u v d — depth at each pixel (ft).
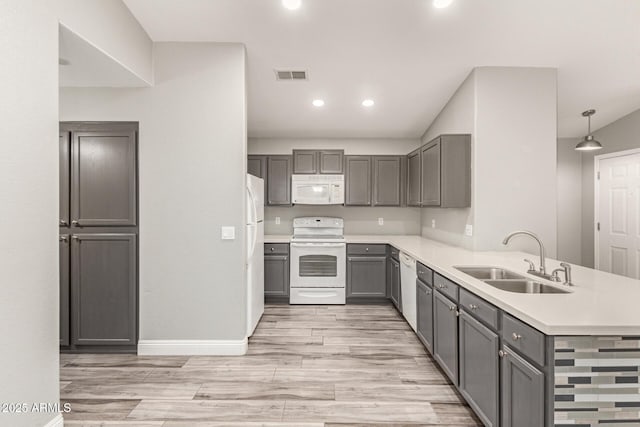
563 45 10.02
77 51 7.40
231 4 8.43
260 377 8.75
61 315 9.99
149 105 9.91
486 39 9.78
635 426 4.65
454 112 12.87
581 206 17.51
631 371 4.64
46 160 5.73
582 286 6.81
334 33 9.55
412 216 17.71
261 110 14.23
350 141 17.43
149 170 9.95
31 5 5.43
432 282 9.45
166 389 8.15
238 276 10.08
